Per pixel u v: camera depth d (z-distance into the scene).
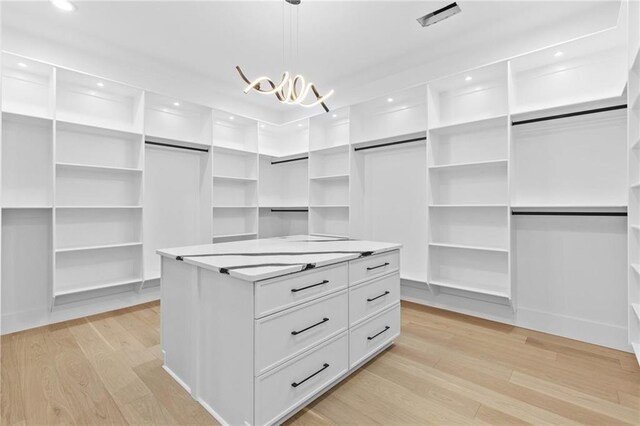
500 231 2.96
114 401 1.66
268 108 4.95
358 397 1.71
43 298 2.82
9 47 2.62
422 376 1.93
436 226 3.30
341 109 3.90
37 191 2.80
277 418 1.43
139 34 2.95
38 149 2.81
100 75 3.14
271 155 4.66
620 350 2.33
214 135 4.24
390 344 2.35
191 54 3.35
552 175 2.68
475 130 3.10
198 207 4.04
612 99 2.29
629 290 2.03
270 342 1.39
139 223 3.29
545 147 2.71
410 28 2.87
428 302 3.43
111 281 3.17
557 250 2.65
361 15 2.65
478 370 2.01
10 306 2.66
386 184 3.82
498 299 2.94
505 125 2.93
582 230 2.54
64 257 2.97
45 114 2.81
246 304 1.36
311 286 1.60
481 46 3.02
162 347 1.99
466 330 2.71
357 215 3.91
